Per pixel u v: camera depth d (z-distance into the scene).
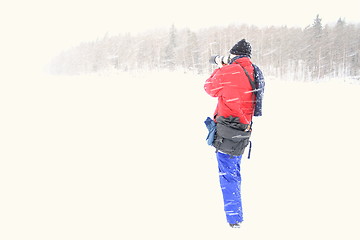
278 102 11.20
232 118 2.53
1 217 2.76
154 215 2.69
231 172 2.59
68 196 3.25
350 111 9.11
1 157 5.04
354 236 2.22
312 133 6.12
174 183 3.53
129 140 5.87
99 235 2.34
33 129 7.39
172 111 9.45
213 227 2.43
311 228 2.38
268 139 5.68
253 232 2.34
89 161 4.62
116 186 3.50
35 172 4.18
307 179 3.58
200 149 5.06
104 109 10.41
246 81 2.51
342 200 2.95
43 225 2.56
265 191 3.25
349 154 4.61
